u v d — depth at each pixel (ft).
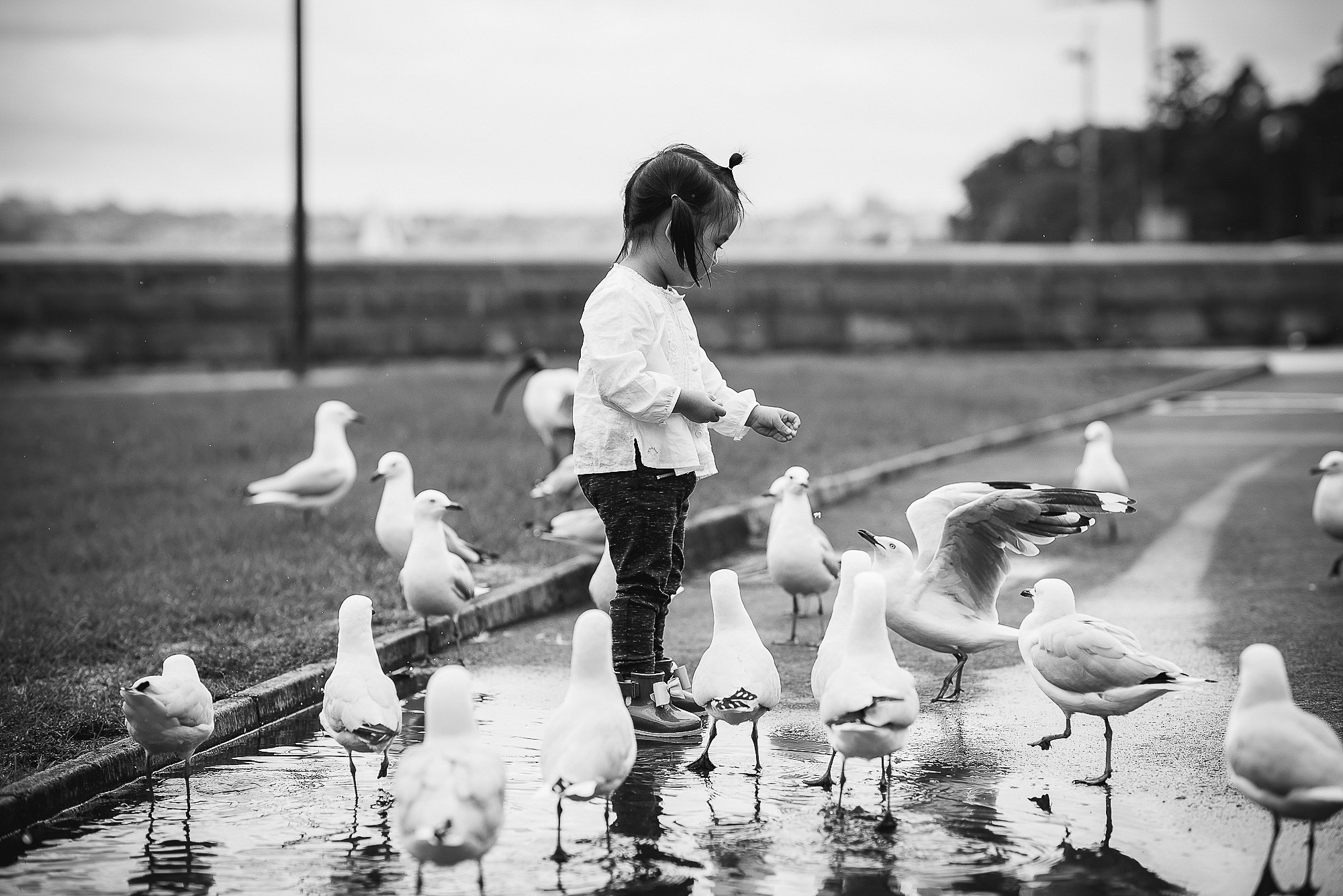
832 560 28.45
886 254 120.98
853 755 18.13
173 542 36.91
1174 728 22.07
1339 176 247.50
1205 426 68.95
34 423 63.31
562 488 37.88
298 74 85.81
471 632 29.27
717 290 115.34
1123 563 35.50
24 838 17.88
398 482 32.09
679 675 22.94
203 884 16.28
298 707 24.14
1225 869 16.31
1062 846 17.03
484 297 107.76
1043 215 240.73
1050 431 66.90
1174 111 266.98
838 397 73.72
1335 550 36.55
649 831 17.70
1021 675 25.88
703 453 21.70
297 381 86.69
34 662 25.21
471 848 15.46
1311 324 127.54
